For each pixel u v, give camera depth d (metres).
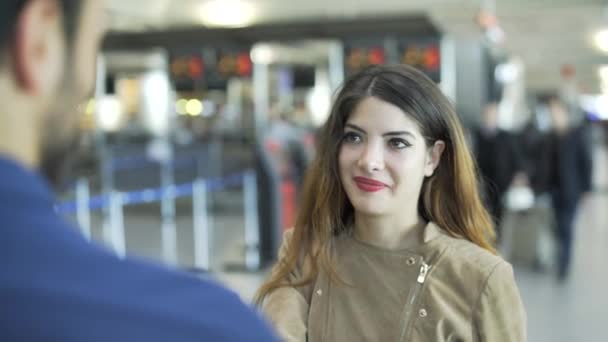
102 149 10.27
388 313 1.22
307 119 10.65
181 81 9.52
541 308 4.70
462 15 9.76
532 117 6.19
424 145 1.26
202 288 0.48
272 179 5.54
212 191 9.89
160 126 13.25
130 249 6.80
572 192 5.57
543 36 13.98
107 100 13.74
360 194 1.25
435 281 1.21
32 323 0.41
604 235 7.79
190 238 7.41
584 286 5.30
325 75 11.80
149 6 10.10
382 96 1.24
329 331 1.26
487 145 6.08
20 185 0.44
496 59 12.09
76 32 0.49
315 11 10.49
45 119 0.48
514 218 6.09
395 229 1.28
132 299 0.44
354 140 1.27
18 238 0.42
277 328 1.26
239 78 9.38
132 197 8.93
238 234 7.55
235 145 11.46
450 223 1.32
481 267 1.20
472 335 1.19
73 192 7.86
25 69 0.46
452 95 8.95
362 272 1.26
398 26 7.98
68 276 0.43
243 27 8.32
